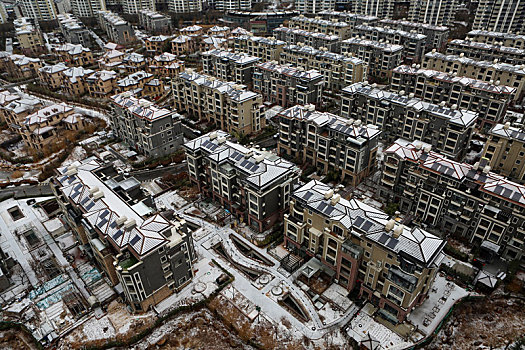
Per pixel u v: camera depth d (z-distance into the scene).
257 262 85.50
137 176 115.62
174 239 73.69
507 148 103.50
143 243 69.44
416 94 153.88
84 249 85.38
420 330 69.31
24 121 133.50
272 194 88.94
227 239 91.62
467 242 86.62
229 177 91.75
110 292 78.81
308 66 179.75
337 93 169.38
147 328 71.69
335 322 71.44
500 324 71.44
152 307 75.81
